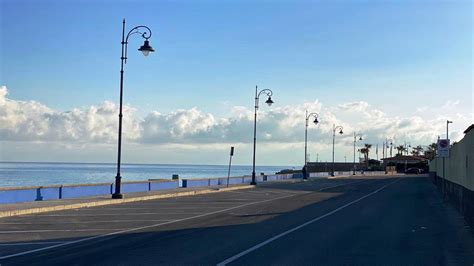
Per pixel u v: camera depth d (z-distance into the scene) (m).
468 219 19.19
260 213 23.70
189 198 33.72
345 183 62.91
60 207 24.41
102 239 15.08
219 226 18.52
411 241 15.23
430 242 15.06
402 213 24.30
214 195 37.16
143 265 11.10
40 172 134.00
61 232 16.62
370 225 19.22
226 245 13.98
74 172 137.50
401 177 92.56
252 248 13.48
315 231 17.23
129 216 21.92
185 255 12.37
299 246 13.91
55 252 12.75
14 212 21.75
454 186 27.70
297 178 76.94
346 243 14.61
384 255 12.70
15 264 11.16
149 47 28.78
